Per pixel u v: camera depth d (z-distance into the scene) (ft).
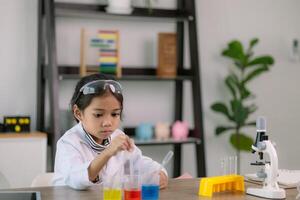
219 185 5.90
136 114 13.10
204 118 13.96
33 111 12.05
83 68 11.73
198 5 13.78
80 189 5.87
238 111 13.10
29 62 11.98
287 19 14.85
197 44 12.62
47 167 11.89
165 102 13.44
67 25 12.34
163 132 12.71
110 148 5.66
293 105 15.05
